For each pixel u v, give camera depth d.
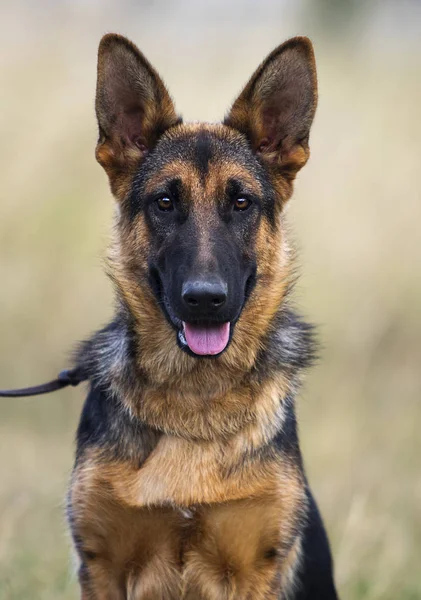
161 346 8.57
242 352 8.63
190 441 8.50
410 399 15.91
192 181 8.64
